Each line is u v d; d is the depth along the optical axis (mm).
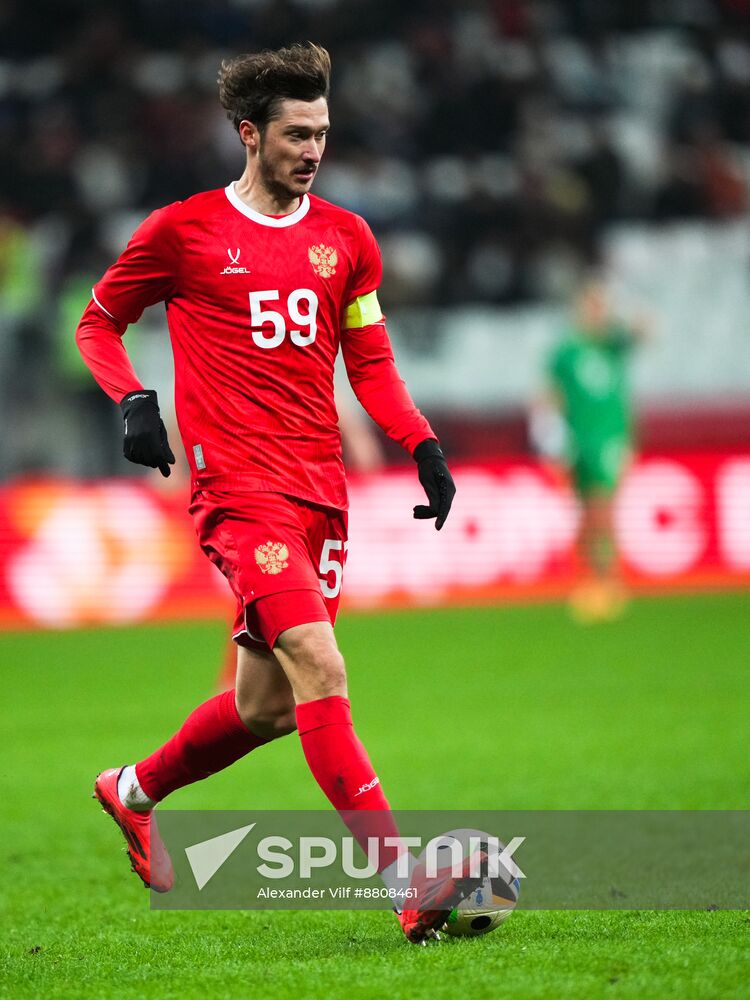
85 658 41562
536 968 10859
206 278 13250
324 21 74812
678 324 61406
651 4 76812
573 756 23734
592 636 42688
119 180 69875
